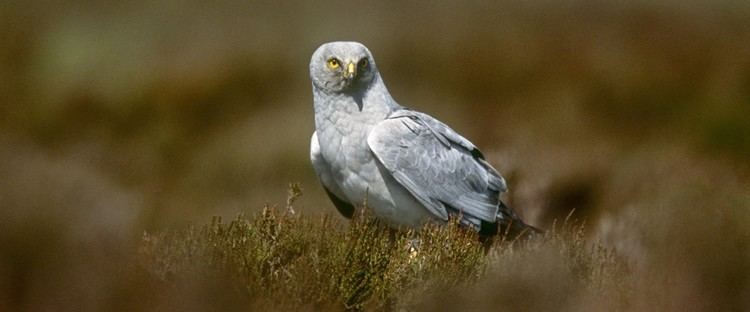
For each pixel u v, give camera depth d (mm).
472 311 7172
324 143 8875
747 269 6926
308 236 7633
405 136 8688
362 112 8719
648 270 7230
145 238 7477
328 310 7207
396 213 8906
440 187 8828
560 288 7172
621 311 7039
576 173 12617
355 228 7574
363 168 8789
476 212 9016
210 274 7031
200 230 7656
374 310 7301
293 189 8047
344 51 8586
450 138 9008
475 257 7738
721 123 16000
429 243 7836
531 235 8492
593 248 7781
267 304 7059
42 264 6938
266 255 7477
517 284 7195
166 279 7152
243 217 8109
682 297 6859
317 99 8805
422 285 7434
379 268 7535
